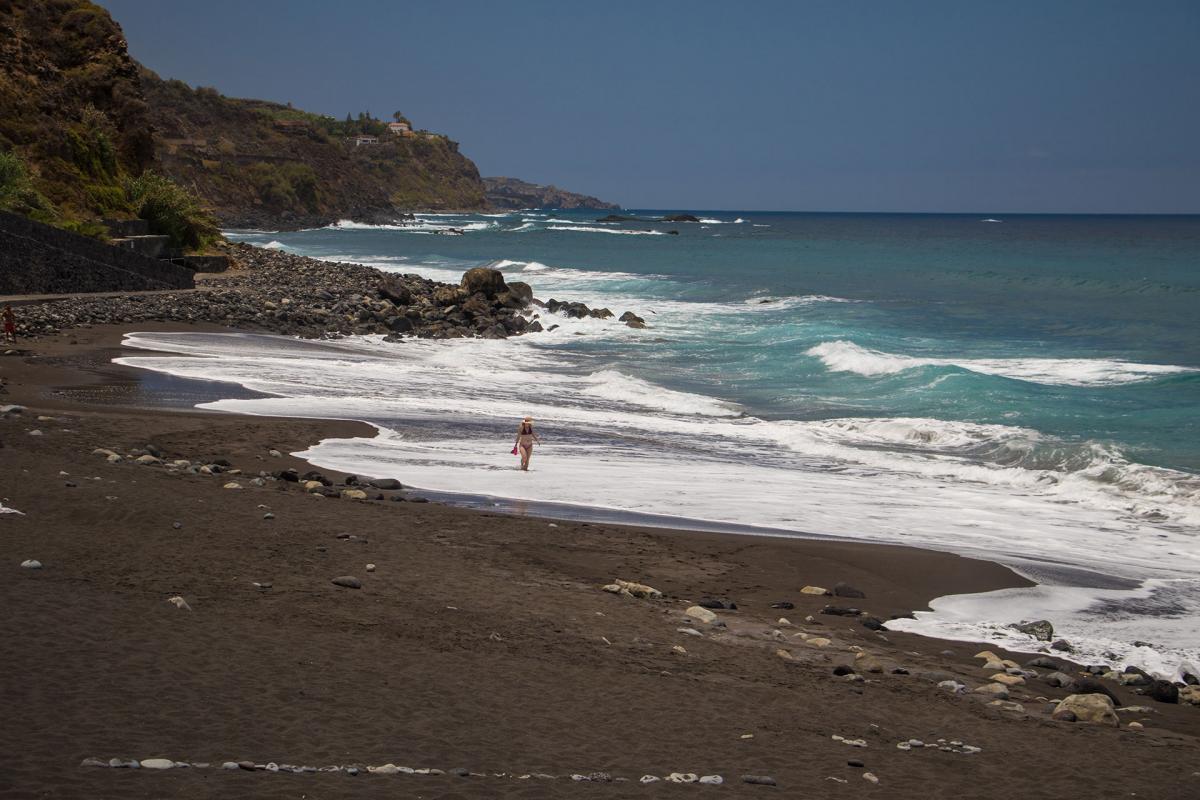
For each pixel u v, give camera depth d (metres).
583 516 16.39
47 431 18.33
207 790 5.98
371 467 18.64
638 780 7.01
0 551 10.70
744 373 33.47
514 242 124.88
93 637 8.44
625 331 43.53
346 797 6.12
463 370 32.41
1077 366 33.34
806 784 7.26
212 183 182.25
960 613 13.01
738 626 11.69
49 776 5.91
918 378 30.75
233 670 8.13
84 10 65.69
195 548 11.88
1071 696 9.74
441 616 10.53
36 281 39.66
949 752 8.26
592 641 10.33
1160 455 21.59
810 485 19.53
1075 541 16.38
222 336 34.88
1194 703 10.42
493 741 7.44
